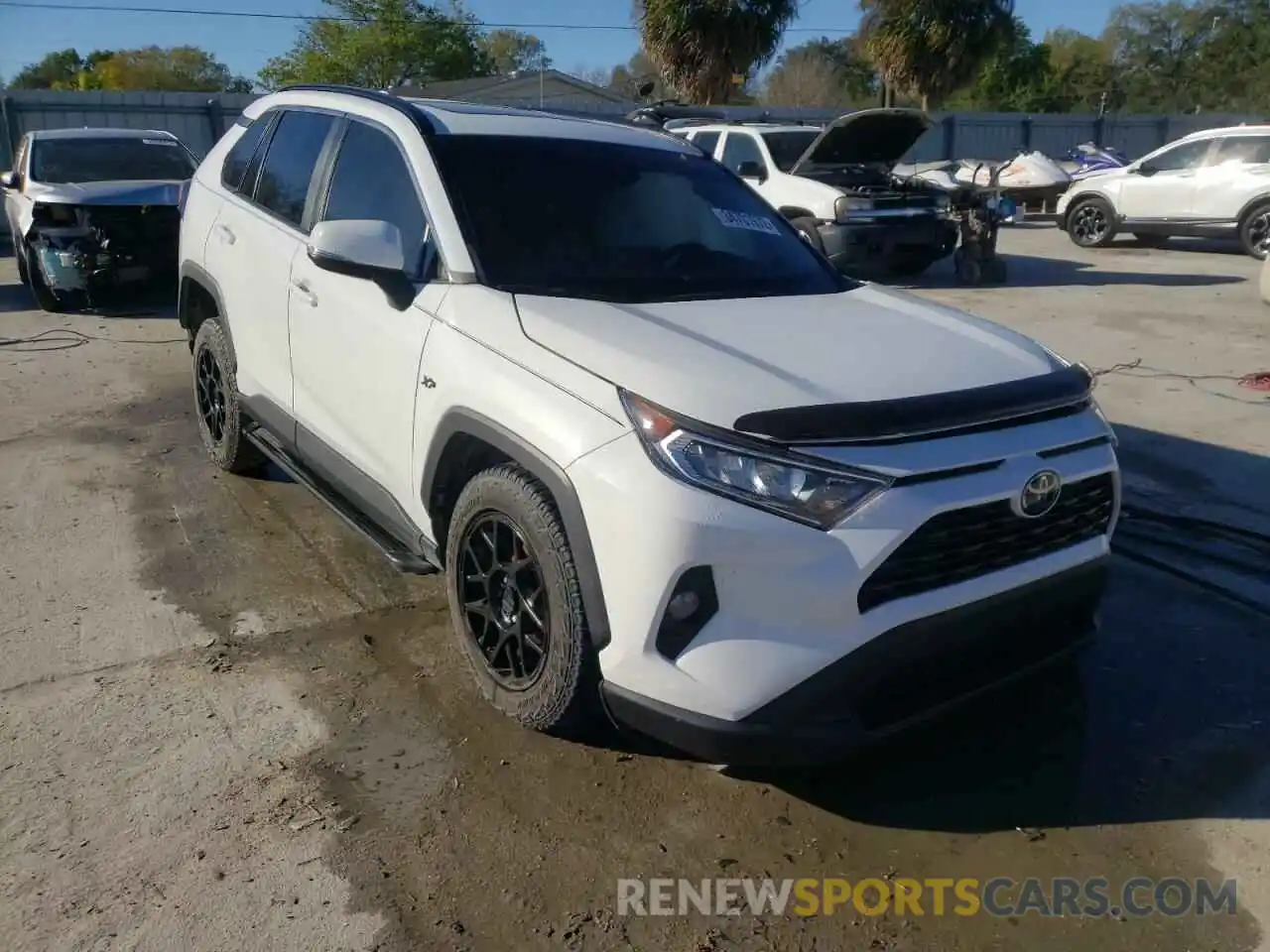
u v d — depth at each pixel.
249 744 3.23
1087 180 16.67
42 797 2.95
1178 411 7.00
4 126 18.28
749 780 3.13
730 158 13.01
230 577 4.36
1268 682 3.72
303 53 45.47
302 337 4.16
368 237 3.44
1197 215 15.62
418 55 45.62
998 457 2.78
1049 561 2.93
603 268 3.63
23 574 4.35
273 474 5.57
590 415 2.82
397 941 2.50
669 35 23.84
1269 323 9.97
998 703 3.56
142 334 9.23
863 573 2.59
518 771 3.13
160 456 5.86
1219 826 2.97
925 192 12.02
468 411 3.15
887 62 26.02
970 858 2.84
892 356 3.07
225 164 5.22
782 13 23.77
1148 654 3.91
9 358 8.22
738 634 2.62
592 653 2.91
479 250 3.50
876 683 2.68
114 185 10.12
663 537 2.61
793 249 4.17
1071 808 3.04
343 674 3.64
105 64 62.19
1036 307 10.95
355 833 2.85
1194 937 2.58
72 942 2.46
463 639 3.39
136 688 3.51
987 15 25.16
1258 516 5.20
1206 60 52.94
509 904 2.63
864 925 2.60
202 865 2.72
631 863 2.79
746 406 2.68
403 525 3.66
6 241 16.34
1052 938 2.58
